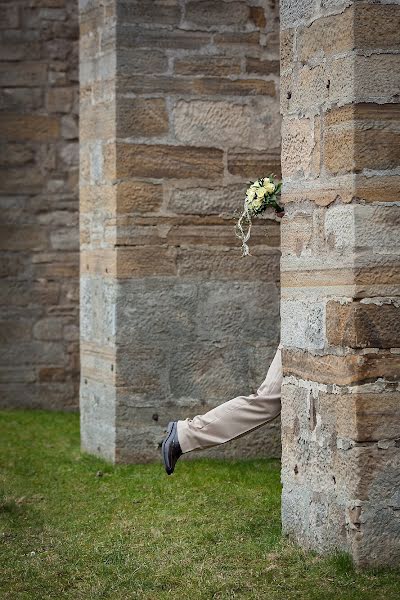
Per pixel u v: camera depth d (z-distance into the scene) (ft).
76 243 57.57
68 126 57.62
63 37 57.52
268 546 29.86
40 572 28.76
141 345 41.34
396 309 27.09
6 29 57.26
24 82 57.41
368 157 26.94
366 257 26.99
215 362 41.88
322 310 28.43
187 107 41.29
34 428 51.31
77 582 28.07
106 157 41.68
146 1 40.83
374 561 27.22
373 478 27.12
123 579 27.91
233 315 41.93
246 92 41.70
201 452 42.06
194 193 41.52
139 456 41.57
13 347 57.57
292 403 30.12
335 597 25.80
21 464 42.42
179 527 32.45
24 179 57.52
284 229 30.30
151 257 41.24
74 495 37.17
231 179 41.75
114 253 41.14
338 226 27.63
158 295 41.37
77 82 57.67
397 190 27.02
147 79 40.96
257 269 42.06
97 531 32.58
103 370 42.47
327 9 27.89
